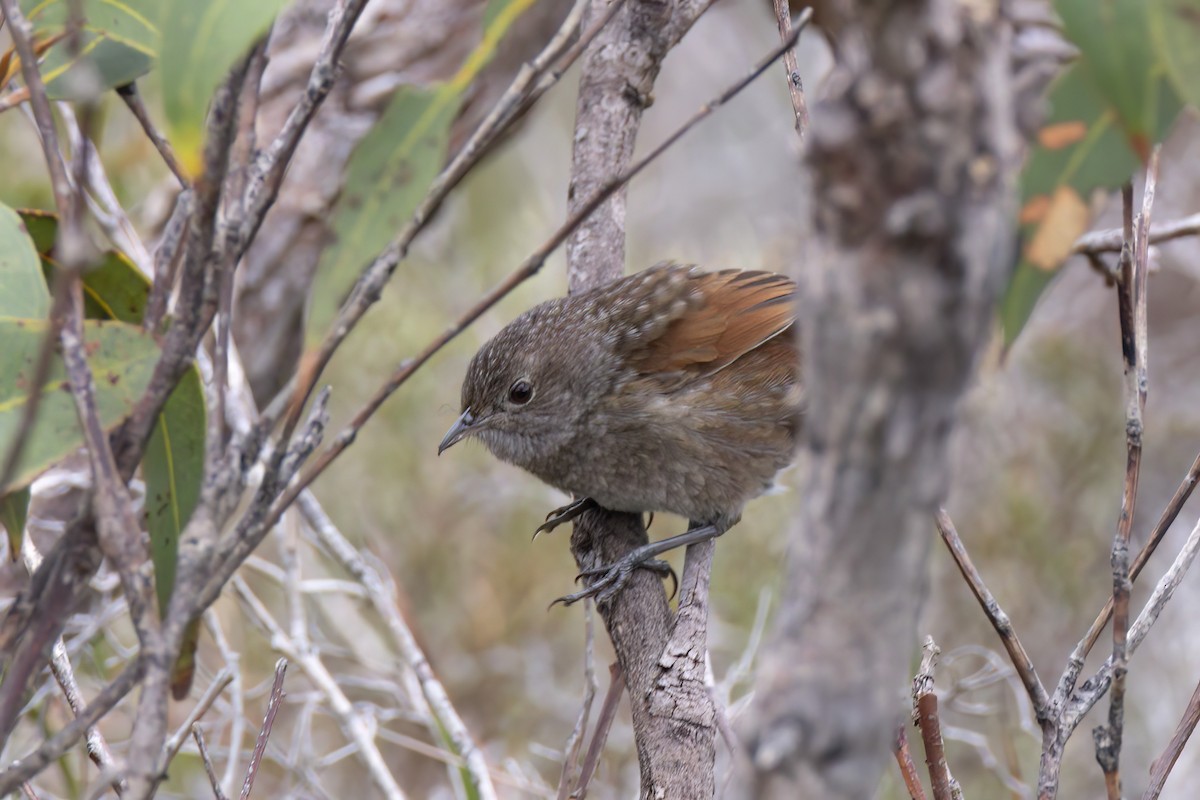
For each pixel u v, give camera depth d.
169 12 3.53
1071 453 14.30
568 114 17.72
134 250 7.57
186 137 3.50
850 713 2.85
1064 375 14.69
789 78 5.85
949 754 11.42
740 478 8.81
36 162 11.66
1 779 3.46
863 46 2.72
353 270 4.32
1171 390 16.12
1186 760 11.92
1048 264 4.17
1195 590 13.83
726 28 18.86
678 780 5.61
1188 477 5.29
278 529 9.80
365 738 8.15
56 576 3.63
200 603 3.52
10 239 4.45
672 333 8.70
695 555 7.09
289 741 11.78
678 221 17.78
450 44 11.26
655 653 7.01
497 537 13.92
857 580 2.83
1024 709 10.13
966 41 2.65
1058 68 3.89
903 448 2.73
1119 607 4.59
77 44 3.43
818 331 2.77
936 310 2.65
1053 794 5.01
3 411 4.08
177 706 10.60
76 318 3.47
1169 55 3.82
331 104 11.20
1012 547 13.41
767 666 2.92
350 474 13.52
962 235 2.64
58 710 8.66
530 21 11.15
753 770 2.89
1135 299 5.02
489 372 8.95
